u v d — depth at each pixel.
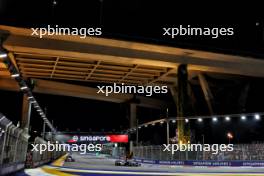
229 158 43.72
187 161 45.88
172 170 34.88
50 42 46.25
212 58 53.41
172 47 49.06
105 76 67.44
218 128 86.06
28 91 39.81
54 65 58.75
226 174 28.33
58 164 46.12
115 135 96.44
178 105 52.94
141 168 39.00
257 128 82.94
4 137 18.11
